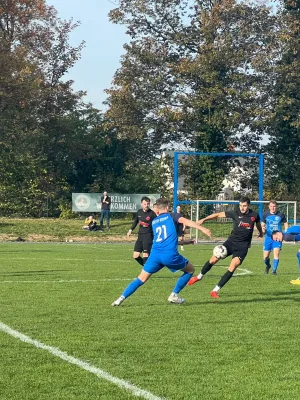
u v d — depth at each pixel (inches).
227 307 446.0
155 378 261.9
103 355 298.8
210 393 242.5
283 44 1782.7
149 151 2080.5
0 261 813.9
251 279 639.8
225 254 479.5
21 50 1797.5
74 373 267.0
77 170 2132.1
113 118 1897.1
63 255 935.0
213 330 361.1
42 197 1736.0
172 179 1925.4
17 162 1753.2
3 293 506.9
